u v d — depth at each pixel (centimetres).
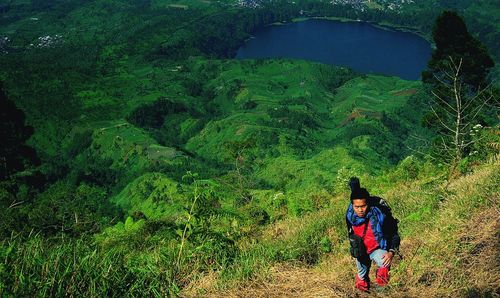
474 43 2806
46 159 16450
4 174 3203
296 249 704
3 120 3294
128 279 522
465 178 997
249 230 1006
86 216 1218
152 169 13575
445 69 2819
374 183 1659
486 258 497
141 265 586
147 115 19762
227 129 16688
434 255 540
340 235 890
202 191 654
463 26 2819
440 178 1223
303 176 10962
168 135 18325
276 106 19888
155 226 886
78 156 16650
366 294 475
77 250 539
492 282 451
